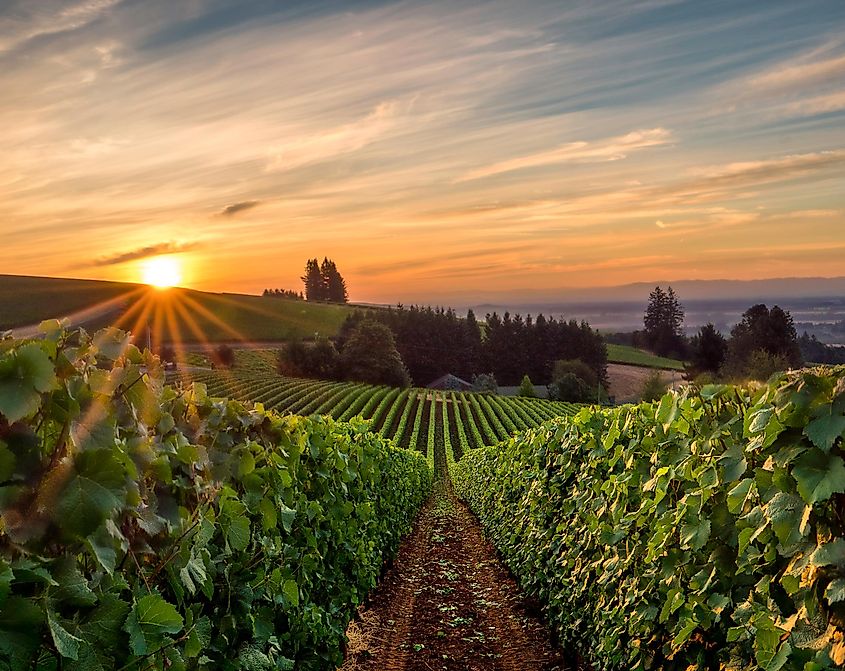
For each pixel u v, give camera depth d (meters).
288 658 4.55
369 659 7.28
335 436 7.60
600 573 5.74
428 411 71.81
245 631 3.60
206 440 3.88
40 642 1.66
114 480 1.92
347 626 7.57
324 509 6.21
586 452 7.12
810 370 2.54
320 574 5.83
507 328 131.00
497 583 11.59
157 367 2.79
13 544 1.78
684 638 3.55
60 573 1.84
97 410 2.01
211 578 3.10
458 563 13.96
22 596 1.73
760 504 2.85
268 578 4.04
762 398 2.89
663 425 4.45
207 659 2.78
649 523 4.57
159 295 109.75
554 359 128.38
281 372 93.00
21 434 1.85
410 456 20.44
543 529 8.48
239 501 3.64
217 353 88.38
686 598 3.79
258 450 4.37
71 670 1.86
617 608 4.93
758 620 2.67
